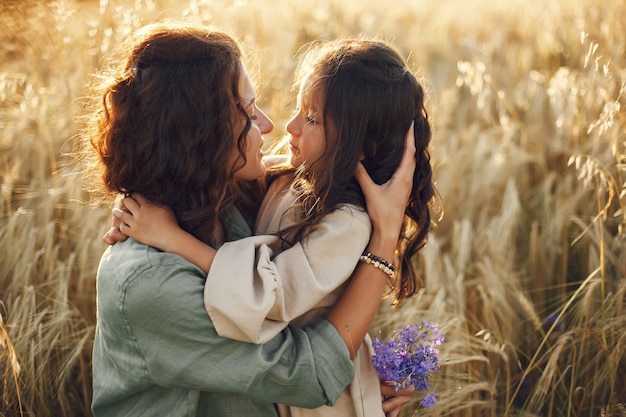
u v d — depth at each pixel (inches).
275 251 59.9
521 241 122.9
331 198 59.0
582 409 88.9
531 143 137.1
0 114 116.2
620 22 119.1
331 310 59.5
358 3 240.1
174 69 53.5
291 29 191.5
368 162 62.0
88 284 96.4
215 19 132.1
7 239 96.9
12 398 81.1
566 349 93.8
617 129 88.4
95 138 59.3
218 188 55.9
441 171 132.7
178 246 54.4
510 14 221.0
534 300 110.2
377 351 60.9
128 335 53.5
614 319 87.0
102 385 58.7
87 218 97.3
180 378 53.3
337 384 55.8
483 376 95.7
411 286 70.7
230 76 54.9
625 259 94.3
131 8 104.4
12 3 113.0
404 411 87.0
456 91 161.8
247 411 57.2
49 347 87.7
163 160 53.4
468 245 109.0
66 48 119.3
